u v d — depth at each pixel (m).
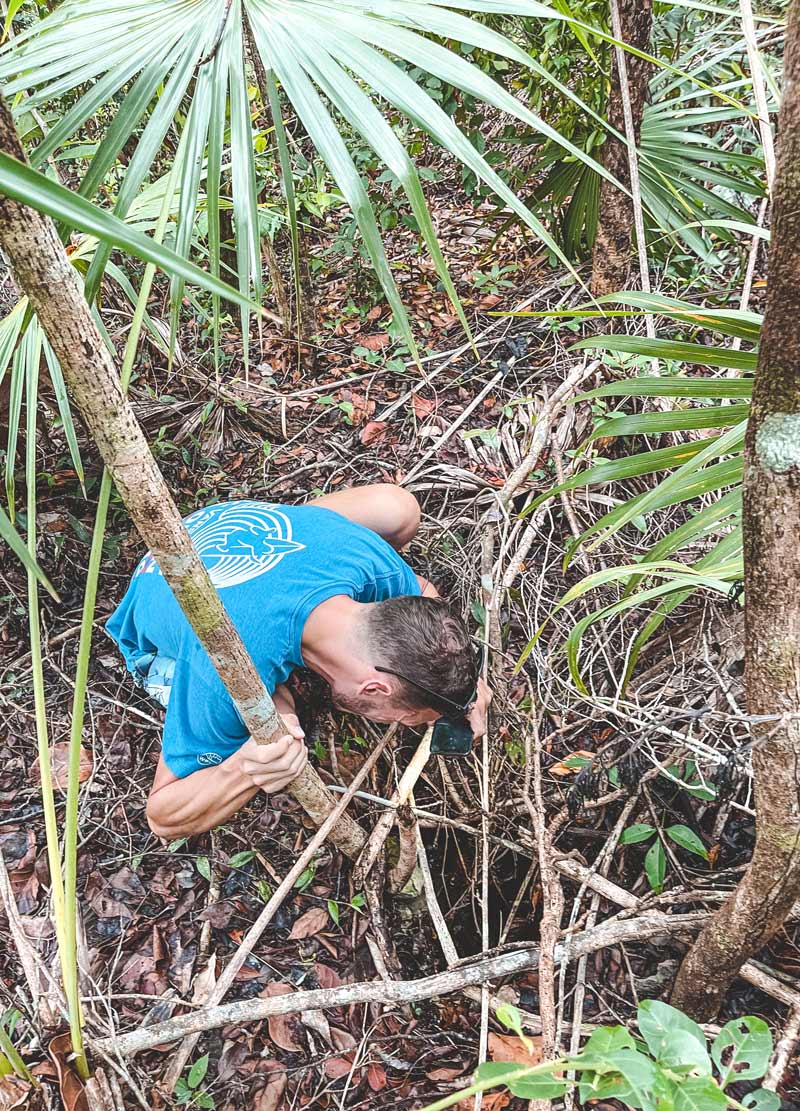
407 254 3.11
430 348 2.67
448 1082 1.32
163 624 1.50
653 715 1.40
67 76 0.99
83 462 2.36
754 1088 1.15
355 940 1.53
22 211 0.58
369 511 1.75
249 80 2.22
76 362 0.67
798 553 0.69
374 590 1.55
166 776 1.39
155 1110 1.25
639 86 1.92
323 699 1.77
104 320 2.48
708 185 2.50
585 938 1.24
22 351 1.42
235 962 1.26
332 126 0.91
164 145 2.43
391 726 1.47
